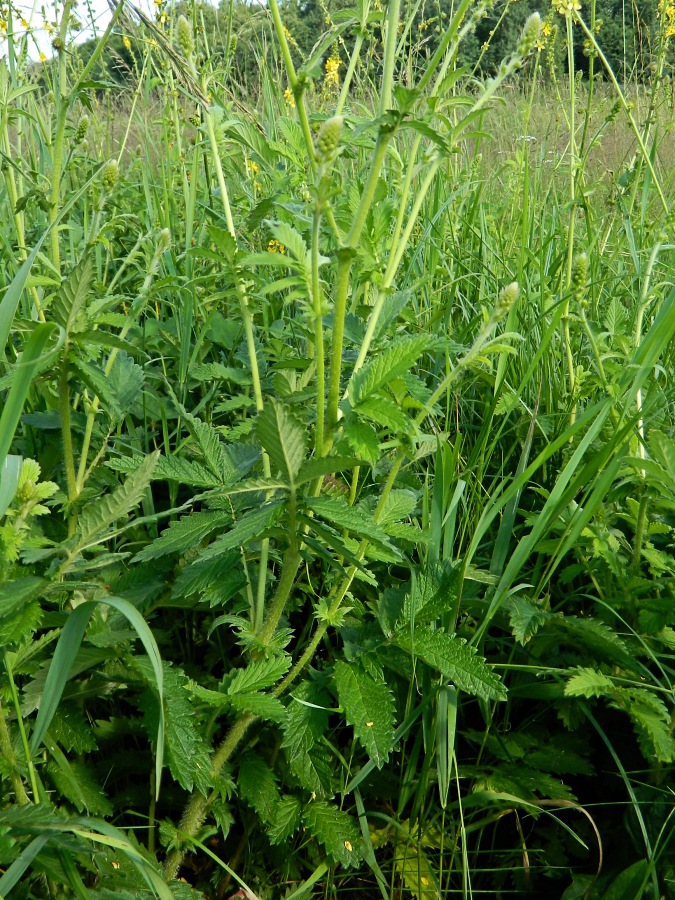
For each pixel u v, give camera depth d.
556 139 3.88
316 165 1.16
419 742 1.70
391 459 2.14
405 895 1.71
